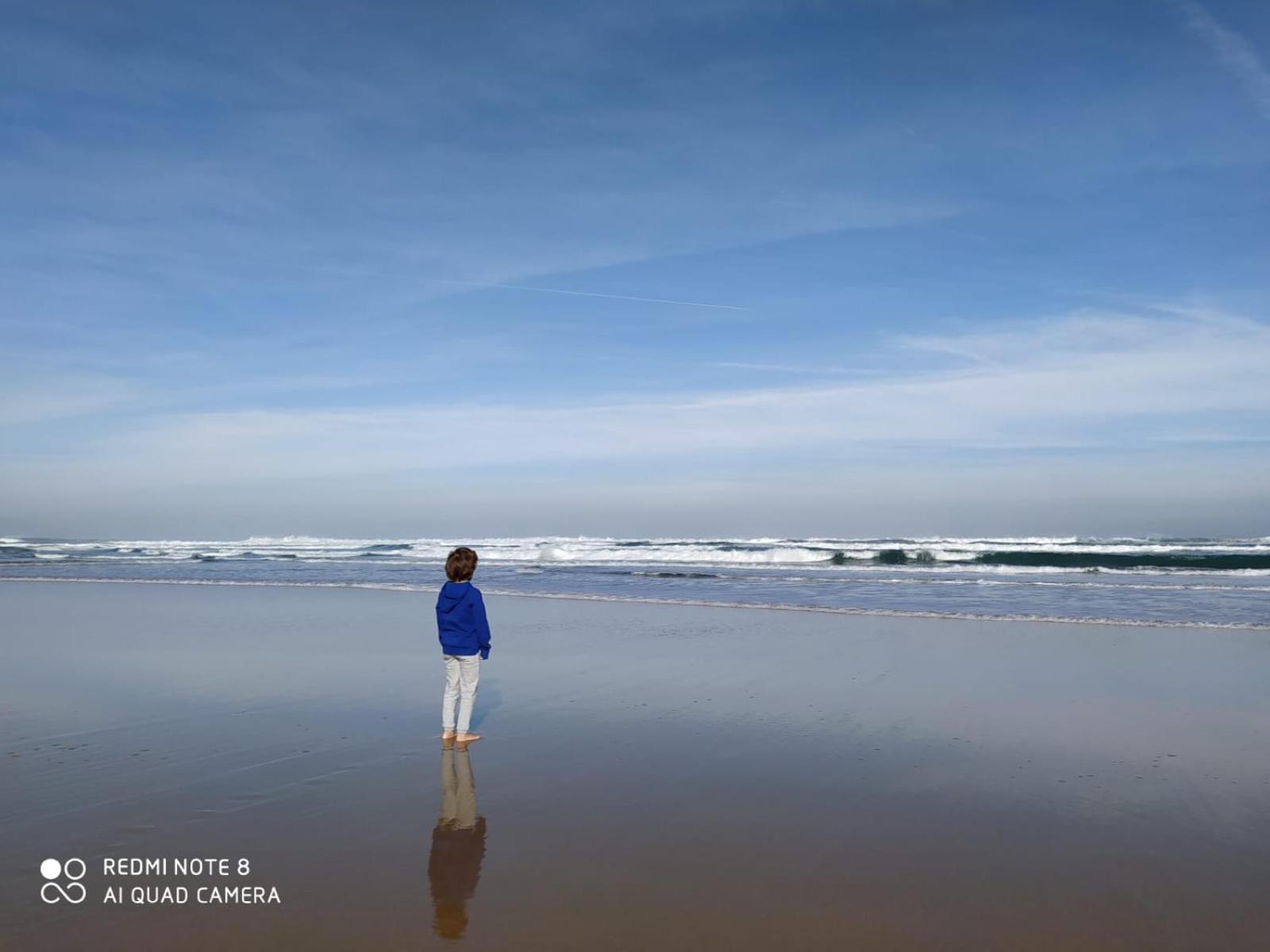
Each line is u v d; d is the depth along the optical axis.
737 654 10.87
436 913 3.81
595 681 9.18
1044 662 10.23
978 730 7.11
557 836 4.73
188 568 30.17
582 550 35.88
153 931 3.64
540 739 6.81
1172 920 3.76
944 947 3.52
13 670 9.81
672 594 18.88
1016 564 27.77
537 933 3.63
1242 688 8.73
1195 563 25.55
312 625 13.73
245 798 5.34
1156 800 5.38
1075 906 3.89
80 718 7.47
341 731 7.06
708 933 3.63
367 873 4.24
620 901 3.93
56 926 3.68
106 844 4.60
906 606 16.23
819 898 3.97
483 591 19.98
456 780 5.74
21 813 5.06
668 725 7.29
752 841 4.67
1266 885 4.11
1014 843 4.65
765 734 7.00
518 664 10.23
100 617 14.94
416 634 12.66
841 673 9.59
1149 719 7.48
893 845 4.62
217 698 8.27
